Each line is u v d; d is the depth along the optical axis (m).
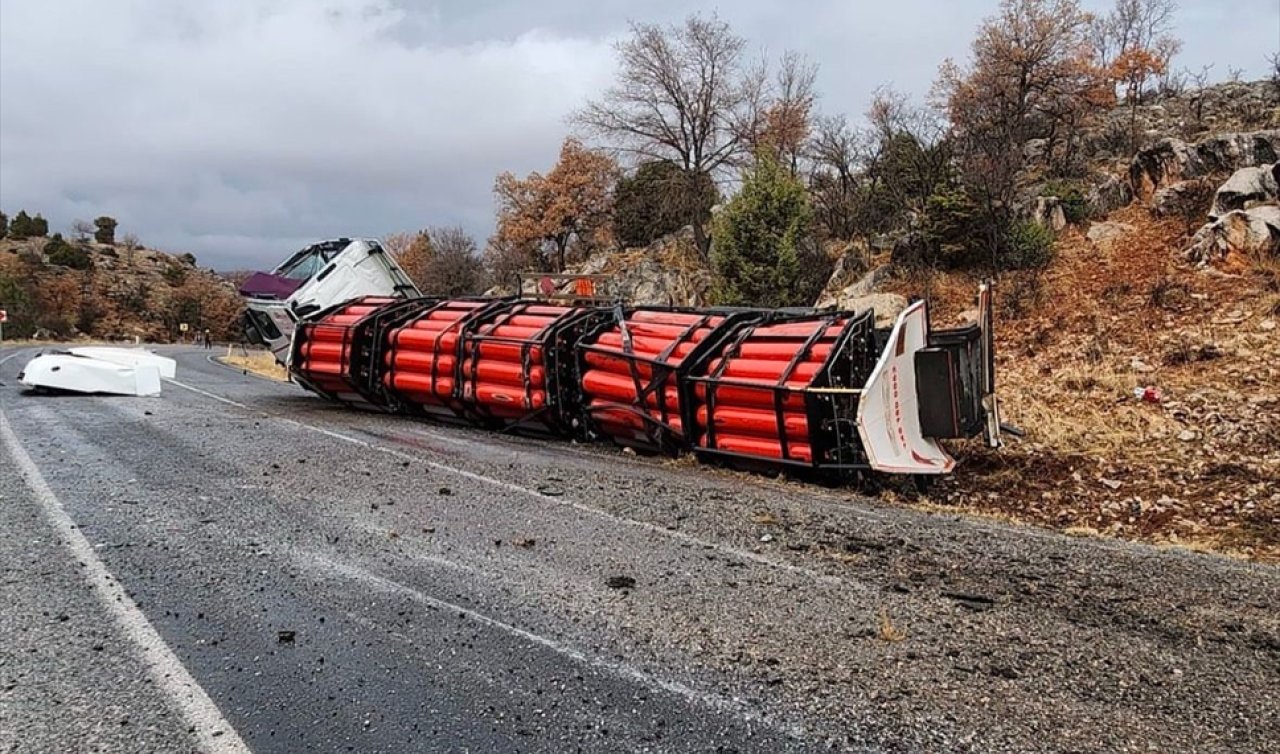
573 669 3.19
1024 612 3.94
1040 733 2.75
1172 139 16.98
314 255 14.55
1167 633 3.72
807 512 5.99
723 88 30.09
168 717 2.74
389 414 11.59
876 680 3.14
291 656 3.26
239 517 5.37
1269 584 4.53
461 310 11.13
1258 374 9.38
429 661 3.24
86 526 5.05
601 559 4.64
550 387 9.43
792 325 7.97
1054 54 22.31
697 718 2.81
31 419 9.72
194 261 101.69
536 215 41.16
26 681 2.98
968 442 8.61
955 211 16.80
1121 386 10.02
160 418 10.02
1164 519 6.38
